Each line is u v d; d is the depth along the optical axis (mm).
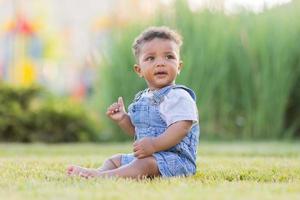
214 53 9875
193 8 10234
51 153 6090
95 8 18938
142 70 3555
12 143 10086
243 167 3922
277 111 9867
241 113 10023
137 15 10758
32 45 17625
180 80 9742
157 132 3408
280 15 10039
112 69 10148
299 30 10023
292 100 10023
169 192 2504
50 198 2365
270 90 9852
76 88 16203
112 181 2889
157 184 2789
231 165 4113
